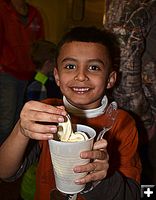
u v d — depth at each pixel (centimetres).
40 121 76
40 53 249
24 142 86
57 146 71
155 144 124
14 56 302
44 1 467
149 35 120
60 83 103
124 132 106
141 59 121
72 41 100
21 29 312
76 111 104
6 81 301
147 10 118
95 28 112
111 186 89
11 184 262
